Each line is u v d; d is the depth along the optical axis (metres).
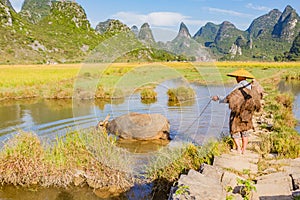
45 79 23.89
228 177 4.65
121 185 5.77
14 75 27.44
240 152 6.11
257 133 7.76
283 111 10.78
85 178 6.02
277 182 4.63
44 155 6.32
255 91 5.99
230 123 6.16
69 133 7.70
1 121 11.43
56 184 5.96
